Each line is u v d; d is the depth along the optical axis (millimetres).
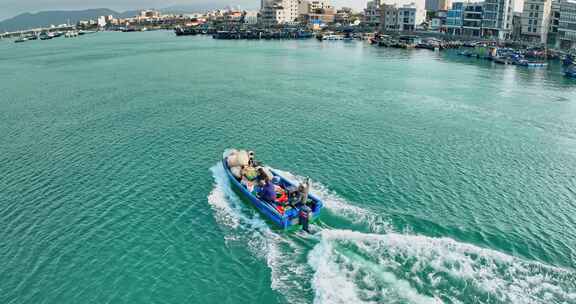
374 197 31703
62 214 29484
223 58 129625
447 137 47875
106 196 32094
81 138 46188
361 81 88500
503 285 21625
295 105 63469
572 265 23891
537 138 48219
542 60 136375
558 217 29672
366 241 25094
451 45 178125
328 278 21984
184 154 40750
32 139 46250
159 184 34031
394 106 64062
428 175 36406
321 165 38031
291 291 21594
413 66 117375
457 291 21094
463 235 26781
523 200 32156
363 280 21797
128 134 47344
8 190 33375
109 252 25172
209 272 23359
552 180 36094
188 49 161000
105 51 157000
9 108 61469
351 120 54719
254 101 65938
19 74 98188
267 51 154875
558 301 20609
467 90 79500
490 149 43938
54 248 25562
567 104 67438
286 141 44906
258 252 24938
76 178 35438
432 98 70875
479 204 31266
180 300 21438
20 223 28359
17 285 22469
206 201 31125
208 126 50562
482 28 196375
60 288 22250
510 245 25859
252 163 34312
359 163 38781
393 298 20547
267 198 28797
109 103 63750
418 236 25891
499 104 66812
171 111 58250
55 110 59625
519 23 187250
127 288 22234
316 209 27406
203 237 26547
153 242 26094
